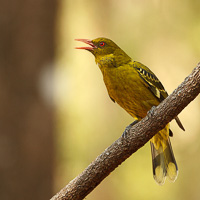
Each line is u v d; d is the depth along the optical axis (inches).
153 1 713.6
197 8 692.7
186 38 700.7
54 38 550.9
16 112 518.0
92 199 701.9
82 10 772.6
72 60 763.4
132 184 677.9
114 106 752.3
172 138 706.8
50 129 533.6
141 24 717.3
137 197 676.1
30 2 537.6
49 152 530.3
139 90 365.4
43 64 538.6
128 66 368.8
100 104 758.5
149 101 368.2
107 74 373.1
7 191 502.9
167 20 705.6
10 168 506.6
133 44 712.4
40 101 530.6
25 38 533.6
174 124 711.1
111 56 374.6
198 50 700.0
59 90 565.9
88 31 770.2
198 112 711.7
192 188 681.6
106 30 759.1
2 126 510.9
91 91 768.3
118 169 676.7
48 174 526.0
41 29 540.7
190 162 692.1
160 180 368.2
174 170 368.5
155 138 370.0
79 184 295.1
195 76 269.6
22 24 534.3
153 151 373.4
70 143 651.5
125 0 734.5
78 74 763.4
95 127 716.7
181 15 700.0
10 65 524.4
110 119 741.9
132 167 672.4
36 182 516.1
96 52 382.6
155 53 710.5
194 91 272.2
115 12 747.4
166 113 281.3
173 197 680.4
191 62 706.8
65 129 639.1
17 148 512.7
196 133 705.6
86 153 654.5
